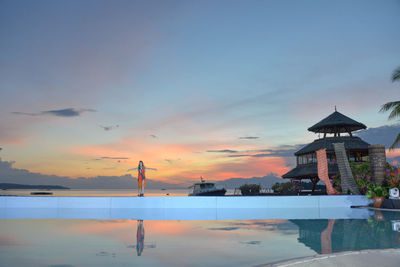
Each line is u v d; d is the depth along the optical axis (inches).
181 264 181.0
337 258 173.8
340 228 317.4
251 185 1456.7
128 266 176.6
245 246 232.4
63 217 441.1
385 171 631.8
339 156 702.5
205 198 589.3
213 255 203.6
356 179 681.6
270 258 195.0
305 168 1283.2
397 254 181.9
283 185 1349.7
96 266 176.6
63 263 184.1
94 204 589.6
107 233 295.0
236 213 497.7
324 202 604.1
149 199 594.2
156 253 210.5
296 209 568.7
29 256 201.9
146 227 337.4
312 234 282.5
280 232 297.0
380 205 564.7
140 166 624.4
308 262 167.3
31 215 465.7
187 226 343.3
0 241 254.1
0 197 592.1
